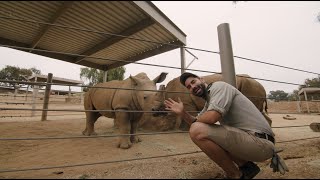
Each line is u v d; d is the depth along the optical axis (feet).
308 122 31.94
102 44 15.10
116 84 17.76
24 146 14.26
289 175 8.58
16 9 10.11
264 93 20.13
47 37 14.57
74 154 12.32
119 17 10.14
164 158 11.35
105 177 8.11
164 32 13.93
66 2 8.45
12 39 15.90
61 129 21.56
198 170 9.18
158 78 15.67
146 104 14.65
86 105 19.90
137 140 16.26
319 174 8.63
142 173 8.70
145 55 17.84
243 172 8.08
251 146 8.00
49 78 28.63
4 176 8.39
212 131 7.99
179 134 20.25
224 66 10.41
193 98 20.54
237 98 8.66
